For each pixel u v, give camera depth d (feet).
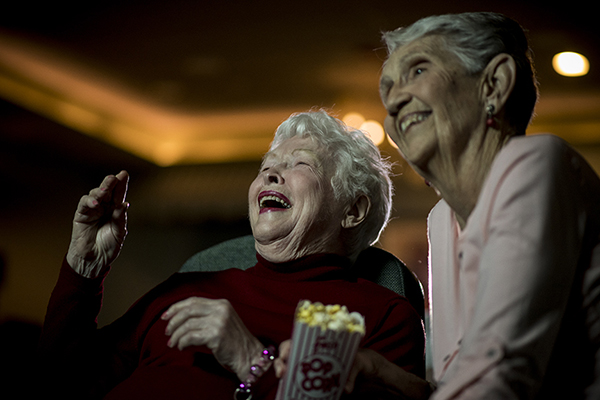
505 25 3.79
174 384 4.37
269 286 5.15
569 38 14.99
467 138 3.66
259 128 22.74
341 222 5.46
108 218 5.20
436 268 4.29
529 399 2.92
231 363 3.92
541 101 19.01
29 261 20.62
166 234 24.07
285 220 5.21
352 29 14.92
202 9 14.21
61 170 21.43
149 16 14.78
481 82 3.68
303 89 19.06
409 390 3.93
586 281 3.25
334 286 5.07
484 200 3.32
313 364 3.26
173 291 5.26
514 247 3.00
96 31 15.84
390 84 3.91
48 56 17.57
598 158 19.38
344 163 5.51
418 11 13.88
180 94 19.99
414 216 20.84
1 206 19.89
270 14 14.33
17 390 7.32
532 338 2.90
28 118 19.16
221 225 23.75
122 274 23.70
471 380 2.87
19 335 9.00
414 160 3.73
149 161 24.43
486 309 2.97
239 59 17.11
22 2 14.49
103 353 5.23
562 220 3.06
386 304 4.90
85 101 20.49
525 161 3.17
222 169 24.13
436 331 4.16
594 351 3.27
